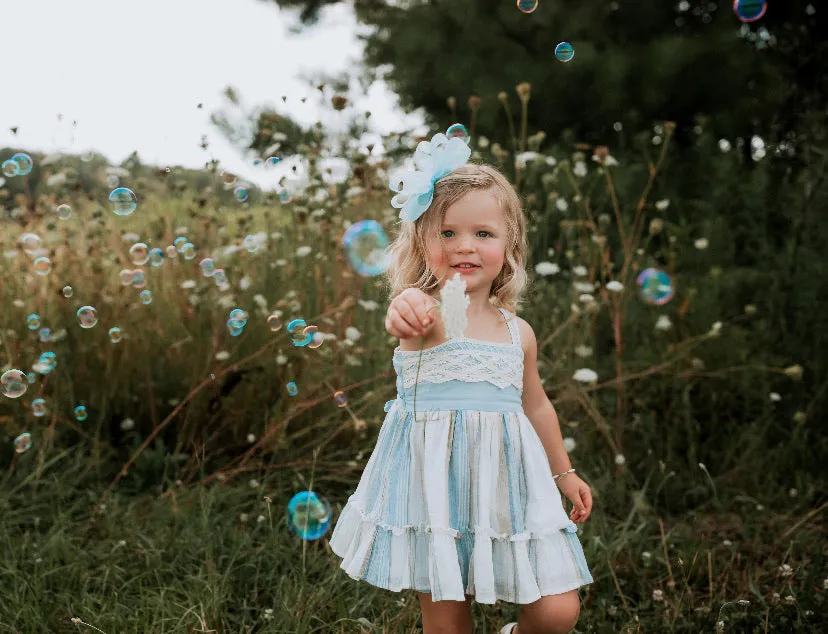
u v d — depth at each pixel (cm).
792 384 367
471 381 183
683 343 343
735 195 476
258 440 330
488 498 175
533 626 178
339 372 328
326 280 348
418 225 193
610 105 636
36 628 215
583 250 374
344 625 221
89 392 342
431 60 710
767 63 613
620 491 306
